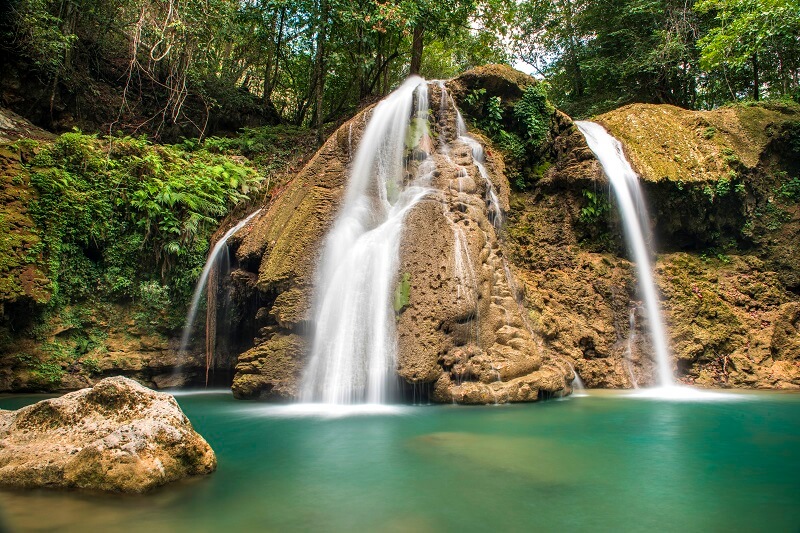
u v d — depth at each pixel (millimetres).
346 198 10031
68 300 10234
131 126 16062
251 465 4551
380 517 3383
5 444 4117
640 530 3193
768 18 13273
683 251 12539
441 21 17594
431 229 8680
